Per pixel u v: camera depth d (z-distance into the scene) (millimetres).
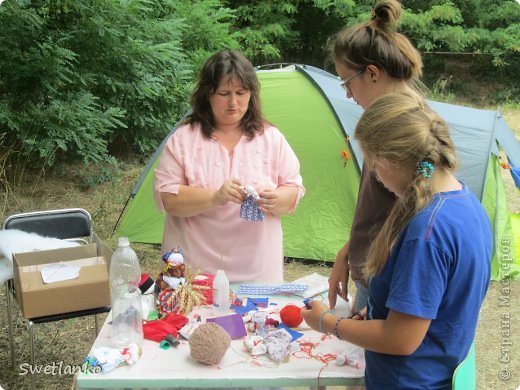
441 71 12367
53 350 2768
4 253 2418
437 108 4102
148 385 1494
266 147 2223
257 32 10273
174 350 1632
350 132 3760
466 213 1216
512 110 10961
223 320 1752
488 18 11844
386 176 1266
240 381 1497
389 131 1205
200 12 7383
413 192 1203
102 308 2250
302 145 3859
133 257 1949
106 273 2232
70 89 5504
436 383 1285
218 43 7656
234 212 2195
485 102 11625
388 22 1593
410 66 1557
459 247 1188
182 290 1866
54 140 4969
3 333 2910
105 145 5520
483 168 3627
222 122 2186
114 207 5020
